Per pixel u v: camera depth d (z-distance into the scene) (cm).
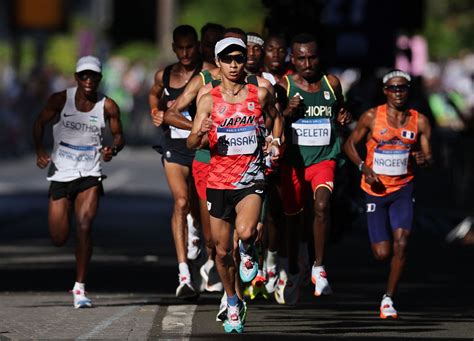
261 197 2727
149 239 4841
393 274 3069
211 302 3253
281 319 2998
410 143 3138
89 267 3988
